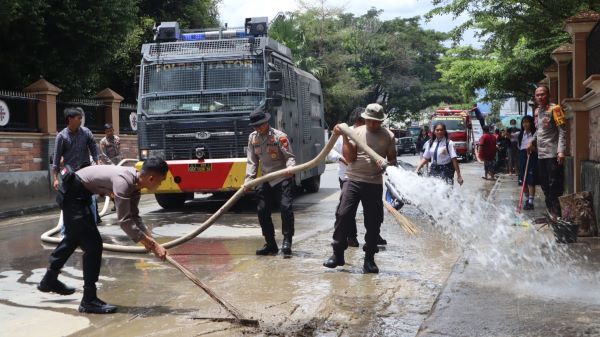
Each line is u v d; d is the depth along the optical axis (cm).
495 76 2116
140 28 2389
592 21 1034
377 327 480
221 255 794
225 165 1181
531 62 1823
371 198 647
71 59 1884
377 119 631
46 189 1591
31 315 533
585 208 847
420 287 601
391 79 6000
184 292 600
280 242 884
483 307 505
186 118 1209
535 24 1400
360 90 4928
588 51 1033
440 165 1011
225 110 1207
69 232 535
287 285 614
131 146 2062
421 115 7388
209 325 492
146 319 512
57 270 561
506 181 1964
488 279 608
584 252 736
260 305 544
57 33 1806
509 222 970
